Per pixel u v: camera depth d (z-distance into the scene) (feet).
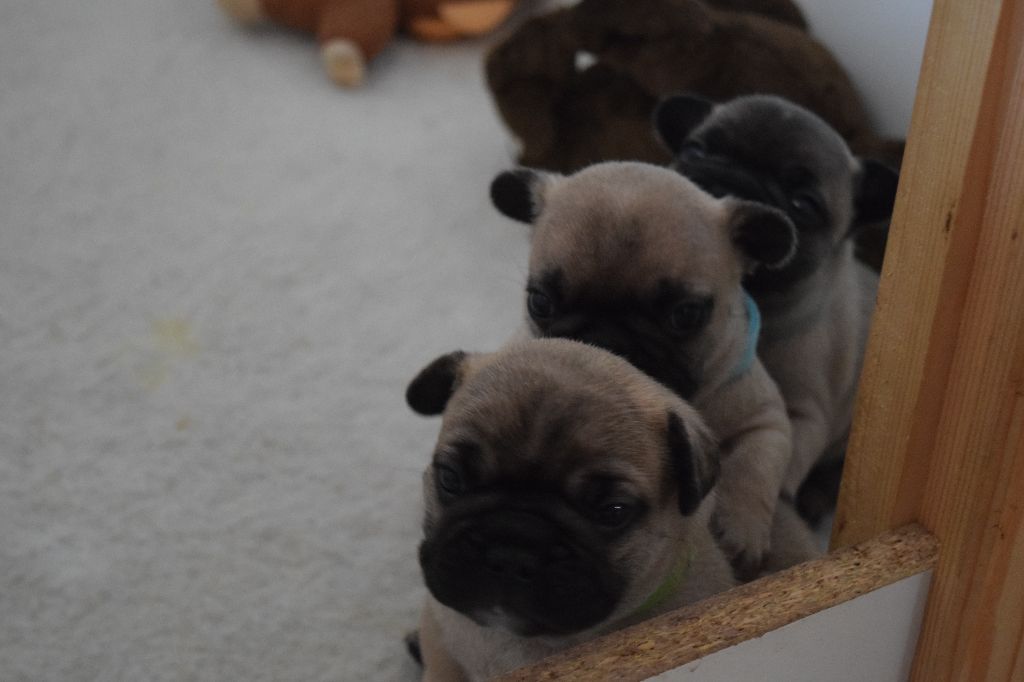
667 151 2.96
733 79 3.05
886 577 2.06
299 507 2.68
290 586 2.55
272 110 3.71
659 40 3.08
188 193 3.38
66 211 3.30
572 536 2.00
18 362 2.93
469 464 2.03
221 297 3.10
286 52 4.01
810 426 2.64
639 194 2.35
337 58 3.76
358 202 3.37
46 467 2.73
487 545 1.99
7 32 4.01
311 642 2.46
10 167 3.42
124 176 3.42
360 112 3.73
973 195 1.94
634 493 2.02
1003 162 1.92
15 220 3.27
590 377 2.08
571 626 2.01
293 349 2.99
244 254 3.21
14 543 2.59
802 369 2.65
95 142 3.53
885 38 3.07
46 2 4.19
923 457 2.07
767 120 2.64
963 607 2.08
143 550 2.59
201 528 2.64
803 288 2.61
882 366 2.07
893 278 2.03
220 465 2.75
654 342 2.30
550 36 3.16
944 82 1.93
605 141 3.16
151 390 2.89
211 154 3.51
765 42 3.05
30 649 2.43
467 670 2.19
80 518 2.64
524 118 3.20
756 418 2.47
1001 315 1.96
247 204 3.35
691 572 2.17
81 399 2.86
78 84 3.78
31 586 2.52
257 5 4.00
